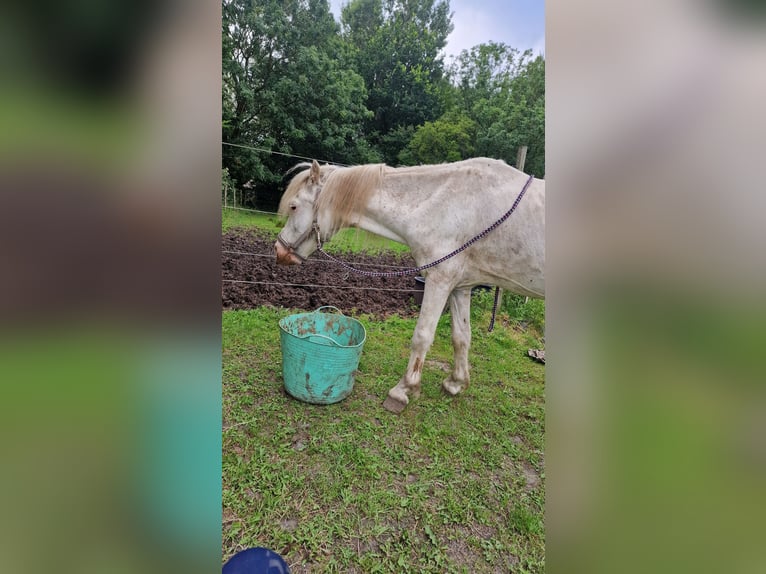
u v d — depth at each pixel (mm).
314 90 10602
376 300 4504
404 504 1816
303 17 10945
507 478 2039
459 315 2650
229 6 9883
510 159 11336
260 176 9352
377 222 2381
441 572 1533
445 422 2449
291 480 1884
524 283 2219
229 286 4230
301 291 4422
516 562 1600
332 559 1542
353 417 2398
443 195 2205
